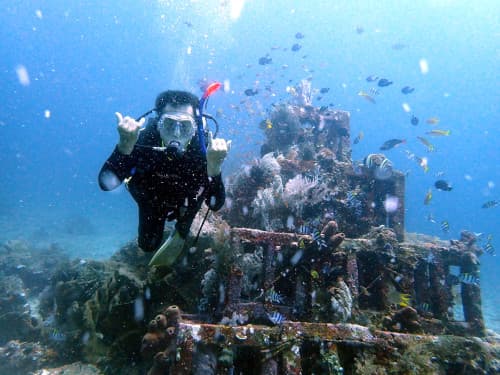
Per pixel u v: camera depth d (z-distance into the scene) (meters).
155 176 2.59
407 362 3.37
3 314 6.77
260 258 4.82
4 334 6.42
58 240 19.69
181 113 2.56
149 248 2.91
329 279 4.71
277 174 6.82
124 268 5.46
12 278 8.20
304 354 3.45
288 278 4.86
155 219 2.76
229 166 10.90
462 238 6.59
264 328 3.32
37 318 6.68
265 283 4.12
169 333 3.90
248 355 3.66
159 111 2.73
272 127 9.69
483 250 6.49
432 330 4.70
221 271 4.35
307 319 4.12
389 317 4.39
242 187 6.85
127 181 2.73
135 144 2.49
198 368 3.07
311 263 4.57
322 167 7.72
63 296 6.00
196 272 4.98
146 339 4.05
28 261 11.95
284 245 4.39
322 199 6.51
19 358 5.64
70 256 14.95
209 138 2.78
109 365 4.88
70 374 4.76
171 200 2.71
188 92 2.72
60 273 7.35
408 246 5.40
